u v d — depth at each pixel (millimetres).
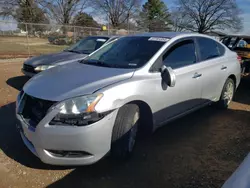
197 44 4293
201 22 51969
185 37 4105
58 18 45406
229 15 51375
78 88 2814
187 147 3629
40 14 42844
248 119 4777
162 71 3408
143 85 3145
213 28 51844
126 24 54000
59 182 2773
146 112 3357
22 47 18078
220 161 3283
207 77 4312
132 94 2988
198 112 5094
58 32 20031
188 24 52438
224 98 5082
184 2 51812
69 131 2594
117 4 53188
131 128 3051
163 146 3635
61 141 2625
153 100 3287
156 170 3047
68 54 6977
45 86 2979
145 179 2873
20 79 7879
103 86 2859
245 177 1502
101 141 2736
